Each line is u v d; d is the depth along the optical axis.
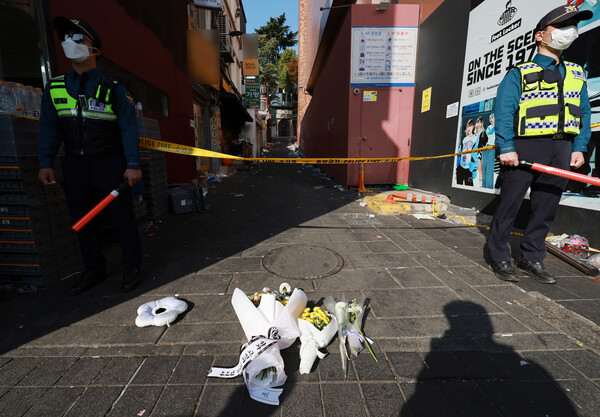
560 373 1.59
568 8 2.27
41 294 2.48
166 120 6.79
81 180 2.39
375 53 7.34
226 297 2.42
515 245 3.59
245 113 16.05
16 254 2.52
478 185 5.13
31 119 2.49
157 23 6.28
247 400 1.43
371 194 6.93
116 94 2.37
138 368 1.64
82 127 2.29
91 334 1.94
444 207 5.30
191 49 8.43
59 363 1.68
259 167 15.85
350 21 7.23
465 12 5.32
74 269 2.92
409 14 7.16
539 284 2.61
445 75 6.02
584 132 2.58
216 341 1.87
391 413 1.36
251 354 1.53
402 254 3.34
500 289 2.52
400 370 1.62
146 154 4.62
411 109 7.64
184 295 2.46
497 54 4.59
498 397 1.44
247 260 3.20
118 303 2.33
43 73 3.43
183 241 3.87
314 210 5.70
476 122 5.11
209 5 8.87
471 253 3.36
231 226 4.60
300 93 26.98
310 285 2.62
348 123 7.67
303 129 24.05
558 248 3.22
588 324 2.01
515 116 2.58
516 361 1.68
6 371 1.63
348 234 4.12
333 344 1.86
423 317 2.12
